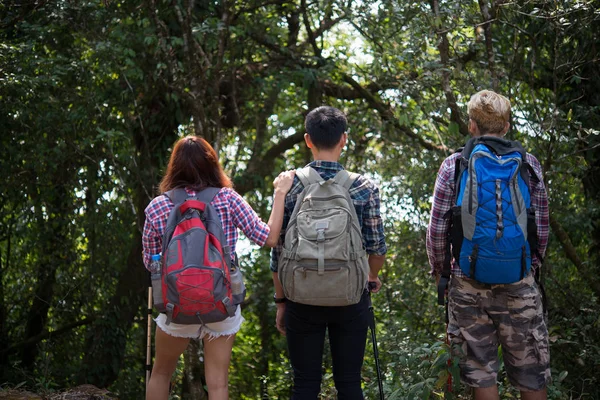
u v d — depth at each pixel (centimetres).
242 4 809
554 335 507
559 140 545
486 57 631
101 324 827
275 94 910
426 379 378
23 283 877
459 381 331
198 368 711
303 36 978
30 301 881
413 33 583
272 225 308
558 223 604
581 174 640
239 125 919
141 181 768
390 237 752
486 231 299
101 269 832
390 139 859
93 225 812
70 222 820
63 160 761
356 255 294
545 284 603
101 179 807
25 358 892
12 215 820
